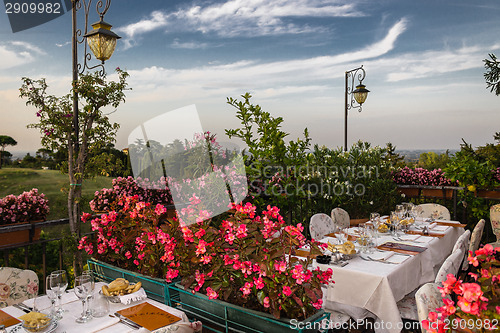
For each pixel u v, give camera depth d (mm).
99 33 3939
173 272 2545
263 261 2057
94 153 4293
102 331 1966
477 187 6008
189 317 2473
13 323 2043
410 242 3943
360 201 6105
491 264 1591
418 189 6840
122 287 2379
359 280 2918
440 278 2307
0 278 2660
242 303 2225
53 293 2051
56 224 4078
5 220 4004
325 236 4129
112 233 3195
